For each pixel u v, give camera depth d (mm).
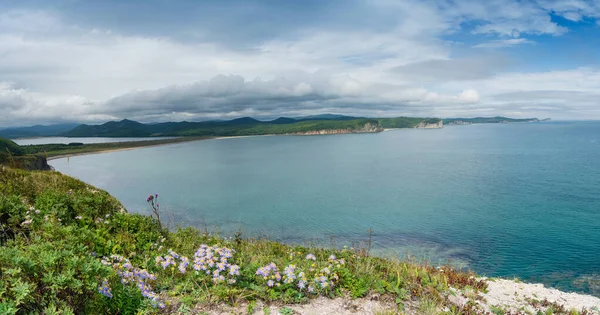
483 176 79625
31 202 11242
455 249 32000
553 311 9750
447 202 54594
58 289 4117
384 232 38875
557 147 152750
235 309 5840
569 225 38938
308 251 10547
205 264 6590
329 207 54562
